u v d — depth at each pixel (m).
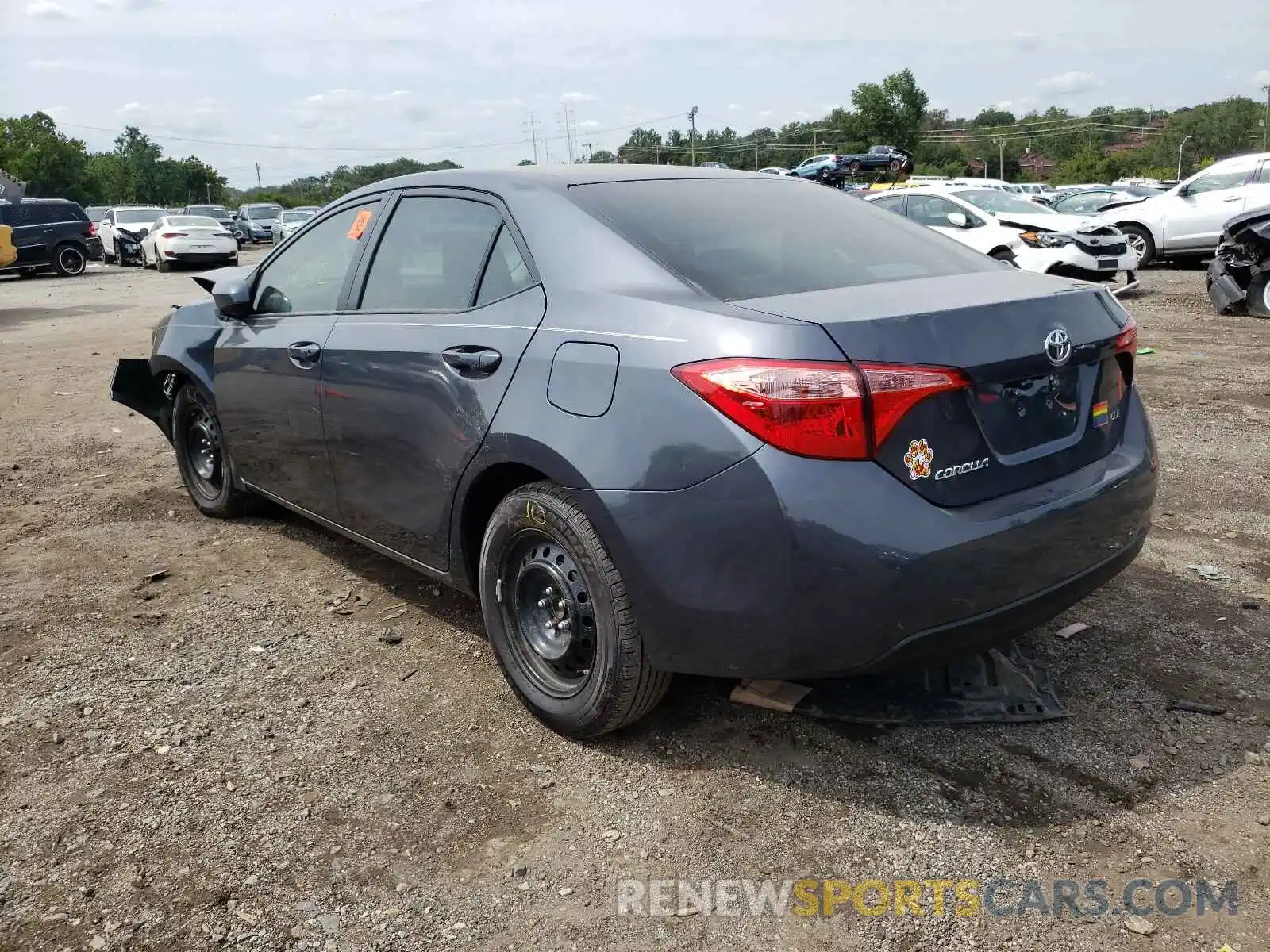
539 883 2.37
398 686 3.31
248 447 4.37
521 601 3.05
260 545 4.68
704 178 3.47
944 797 2.64
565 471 2.67
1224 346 9.59
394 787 2.75
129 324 13.71
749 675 2.52
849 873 2.38
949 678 3.14
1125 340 2.93
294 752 2.93
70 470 6.06
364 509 3.63
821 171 38.88
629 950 2.16
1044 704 3.02
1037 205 14.77
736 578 2.40
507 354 2.90
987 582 2.43
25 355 10.97
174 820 2.62
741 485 2.36
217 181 115.25
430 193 3.53
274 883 2.38
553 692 2.97
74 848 2.51
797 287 2.71
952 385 2.40
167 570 4.36
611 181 3.25
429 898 2.33
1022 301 2.62
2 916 2.28
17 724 3.09
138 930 2.23
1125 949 2.12
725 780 2.74
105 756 2.91
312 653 3.56
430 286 3.37
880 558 2.30
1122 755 2.80
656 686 2.76
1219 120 125.50
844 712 2.99
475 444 2.97
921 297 2.59
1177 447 5.98
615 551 2.60
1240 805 2.57
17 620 3.87
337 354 3.60
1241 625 3.57
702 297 2.60
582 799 2.68
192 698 3.25
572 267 2.89
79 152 80.12
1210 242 16.84
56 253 22.95
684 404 2.45
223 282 4.23
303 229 4.16
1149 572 4.08
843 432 2.30
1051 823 2.53
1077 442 2.77
